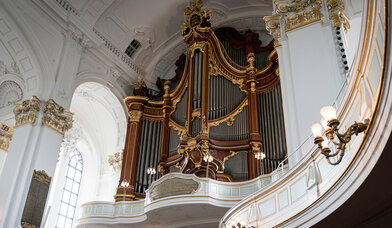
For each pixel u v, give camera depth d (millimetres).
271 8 15508
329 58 8266
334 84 7887
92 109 17094
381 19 3789
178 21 16438
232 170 11602
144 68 16688
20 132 11711
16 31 12062
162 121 14633
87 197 16906
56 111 12273
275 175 9961
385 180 4406
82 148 17828
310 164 6340
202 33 14156
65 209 16531
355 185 4656
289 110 8227
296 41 8867
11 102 13344
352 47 9633
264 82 13133
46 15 12875
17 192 10773
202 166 11531
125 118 15797
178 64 16438
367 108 4578
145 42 16172
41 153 11469
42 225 10734
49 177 11523
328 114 4004
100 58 14750
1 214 10438
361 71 4738
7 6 11789
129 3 14781
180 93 14195
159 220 11594
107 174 15922
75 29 13656
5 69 12891
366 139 4227
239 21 16328
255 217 7520
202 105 12641
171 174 10898
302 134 7668
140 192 13117
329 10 9023
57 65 12922
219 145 11992
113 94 15523
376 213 5266
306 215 5820
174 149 13016
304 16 9086
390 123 3582
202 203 10164
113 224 12109
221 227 8625
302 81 8250
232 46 15445
